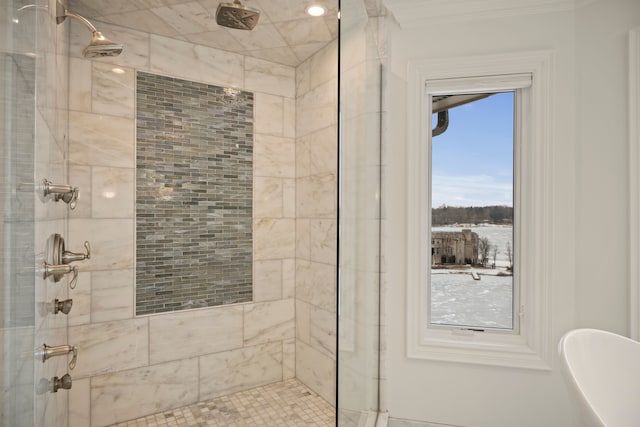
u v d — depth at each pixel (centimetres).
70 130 189
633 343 134
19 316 77
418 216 191
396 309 193
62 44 155
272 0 182
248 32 212
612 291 168
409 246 191
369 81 170
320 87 232
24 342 81
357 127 148
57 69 135
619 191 167
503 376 182
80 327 192
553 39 177
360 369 154
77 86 191
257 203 246
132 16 194
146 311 210
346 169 128
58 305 121
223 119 234
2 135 67
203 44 226
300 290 254
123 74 203
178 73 219
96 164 196
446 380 188
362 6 154
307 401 227
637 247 162
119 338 203
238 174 239
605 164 169
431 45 190
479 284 196
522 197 187
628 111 164
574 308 175
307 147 246
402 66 193
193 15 194
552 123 177
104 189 198
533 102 180
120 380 203
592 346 134
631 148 163
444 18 188
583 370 129
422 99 192
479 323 195
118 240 202
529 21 180
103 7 185
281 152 255
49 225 108
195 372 225
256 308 246
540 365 178
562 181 177
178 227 220
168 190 216
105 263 199
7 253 70
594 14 171
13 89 72
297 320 257
